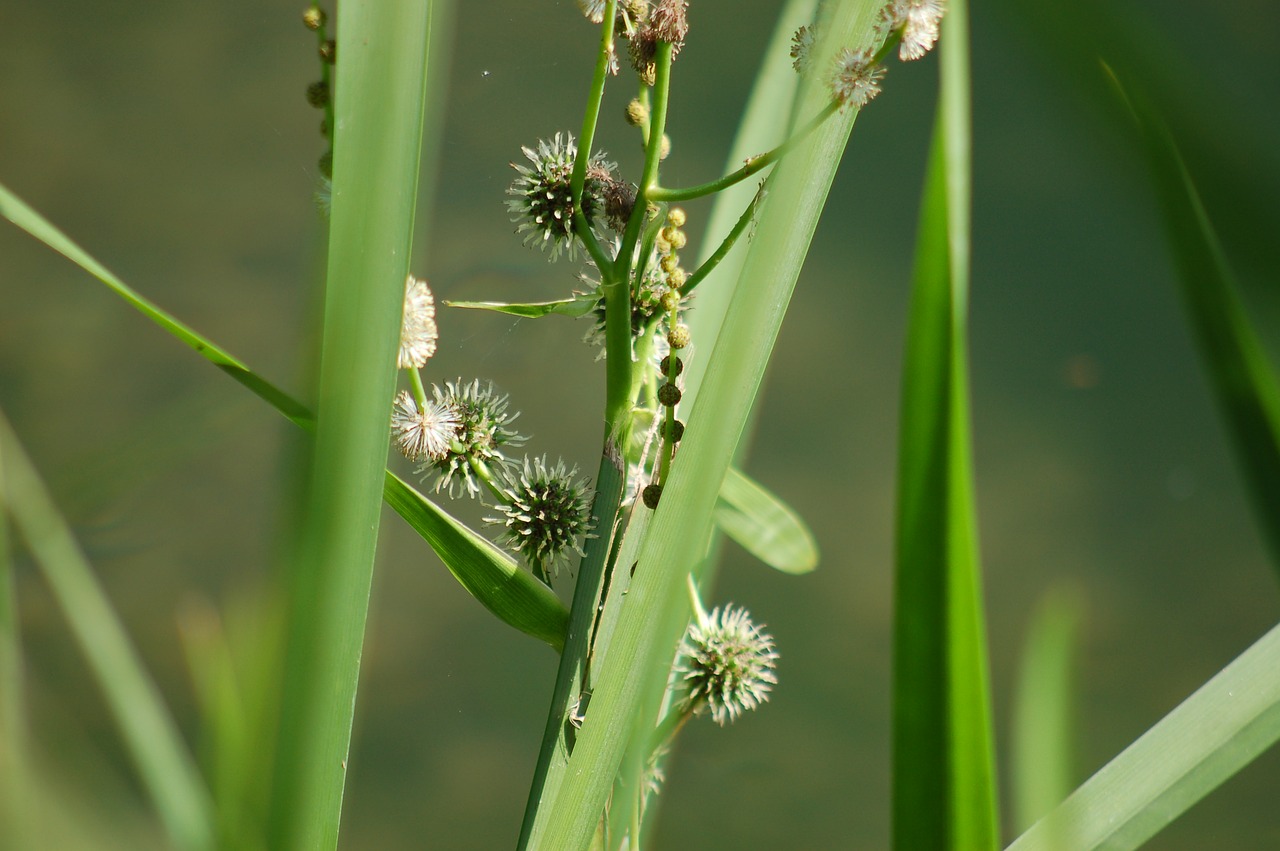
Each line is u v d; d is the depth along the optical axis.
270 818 0.68
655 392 0.76
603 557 0.75
